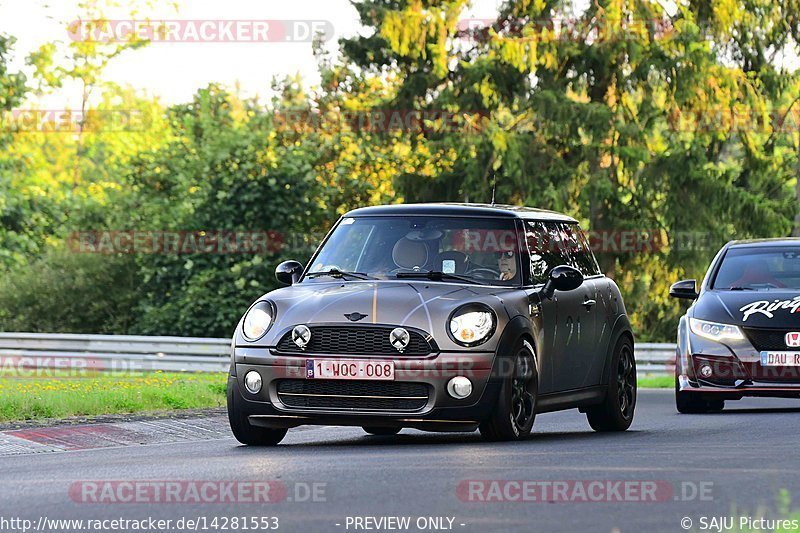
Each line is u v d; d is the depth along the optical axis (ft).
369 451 106.63
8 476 92.58
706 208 381.81
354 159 375.86
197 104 377.91
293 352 113.70
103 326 364.38
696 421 149.28
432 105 392.68
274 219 352.49
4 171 428.97
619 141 377.30
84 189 427.74
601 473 88.12
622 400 140.56
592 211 388.78
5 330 366.22
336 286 120.16
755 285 170.60
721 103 382.63
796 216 392.47
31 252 419.33
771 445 109.81
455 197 385.09
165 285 359.66
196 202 354.95
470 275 121.60
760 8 393.50
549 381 123.54
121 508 76.02
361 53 414.82
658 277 400.26
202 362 296.10
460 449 106.32
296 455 104.17
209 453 109.50
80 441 124.67
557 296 126.21
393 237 125.70
